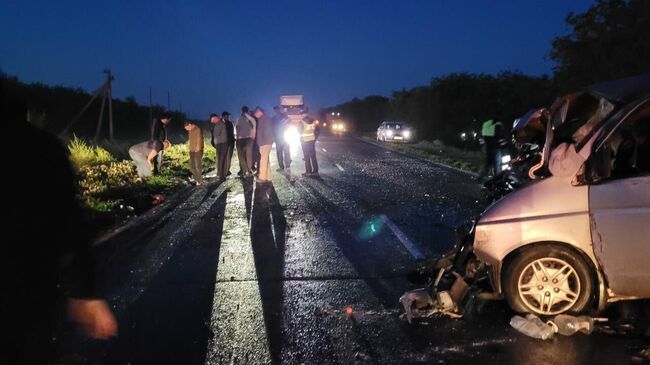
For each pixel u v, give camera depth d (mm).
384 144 40250
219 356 5309
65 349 5039
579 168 5453
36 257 2656
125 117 34781
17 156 2600
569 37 20406
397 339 5566
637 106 5328
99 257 8938
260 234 10508
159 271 8180
